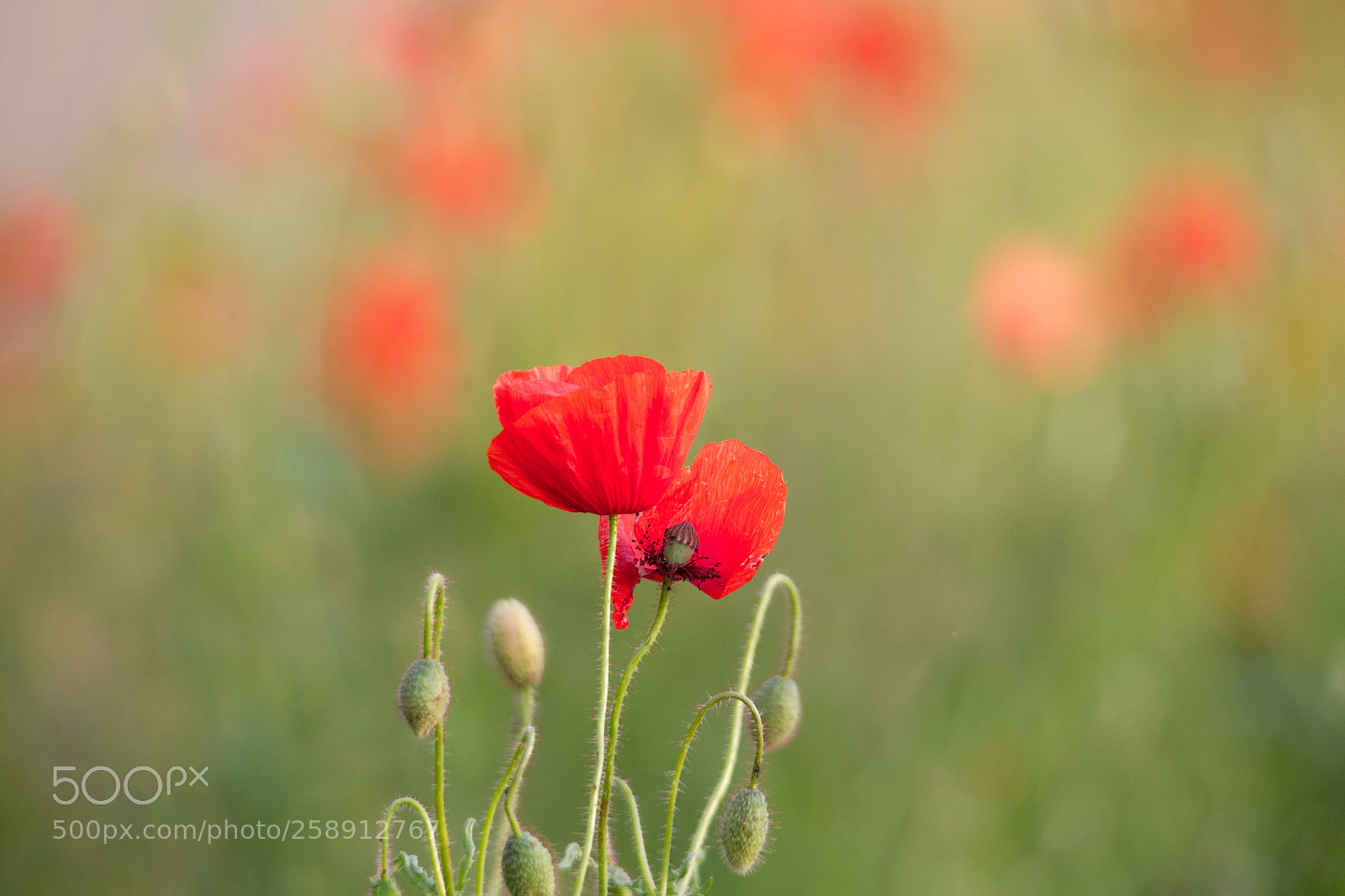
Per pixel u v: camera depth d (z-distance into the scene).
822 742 2.12
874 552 2.40
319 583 2.25
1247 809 2.04
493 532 2.38
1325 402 2.41
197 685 2.13
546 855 1.35
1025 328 2.39
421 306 2.33
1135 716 2.11
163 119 2.29
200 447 2.32
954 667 2.14
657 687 2.20
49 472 2.30
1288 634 2.23
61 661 2.15
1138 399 2.44
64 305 2.35
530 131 2.57
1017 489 2.39
